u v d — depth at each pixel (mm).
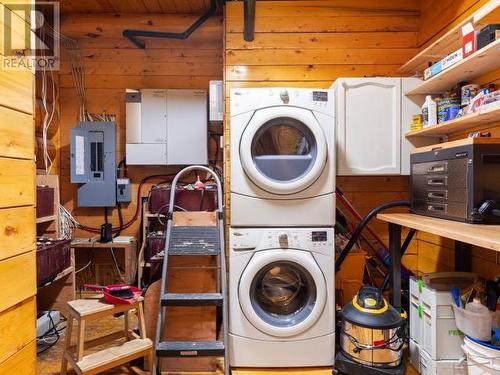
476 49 1627
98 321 2572
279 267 2023
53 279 2393
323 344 1938
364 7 2666
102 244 2898
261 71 2637
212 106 2768
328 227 1979
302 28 2652
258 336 1931
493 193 1519
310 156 1974
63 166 3229
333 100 1975
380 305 1813
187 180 3166
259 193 1957
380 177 2701
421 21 2631
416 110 2312
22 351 1017
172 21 2984
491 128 1842
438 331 1735
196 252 1974
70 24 2951
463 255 2053
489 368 1475
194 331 2023
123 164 3223
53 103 3137
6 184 952
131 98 3027
